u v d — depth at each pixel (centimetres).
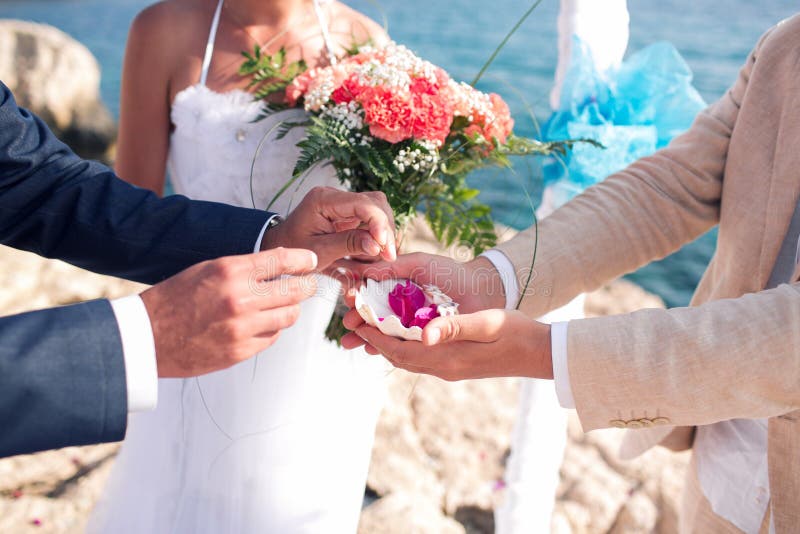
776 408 122
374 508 248
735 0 1659
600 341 124
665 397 121
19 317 106
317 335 169
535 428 190
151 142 188
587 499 254
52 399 103
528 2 1568
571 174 179
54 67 805
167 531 174
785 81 136
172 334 110
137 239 148
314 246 146
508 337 127
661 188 156
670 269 577
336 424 173
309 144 150
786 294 121
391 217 145
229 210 152
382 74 156
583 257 154
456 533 244
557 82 184
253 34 183
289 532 170
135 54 182
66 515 240
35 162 141
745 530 145
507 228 165
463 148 162
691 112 183
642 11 1575
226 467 171
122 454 185
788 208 132
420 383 307
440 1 1620
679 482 261
